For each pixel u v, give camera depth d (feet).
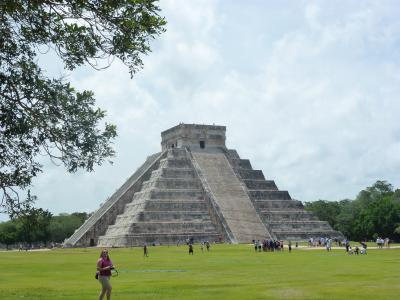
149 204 371.56
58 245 492.13
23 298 86.99
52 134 56.03
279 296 85.66
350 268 147.02
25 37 54.08
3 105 54.49
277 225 383.45
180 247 315.58
